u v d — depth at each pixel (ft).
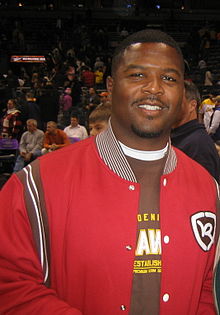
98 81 57.93
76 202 3.96
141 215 4.04
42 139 23.75
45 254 3.99
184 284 4.12
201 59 68.59
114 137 4.13
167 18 92.22
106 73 57.72
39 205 3.96
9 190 4.04
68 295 3.97
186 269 4.12
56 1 97.55
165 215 4.08
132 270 3.94
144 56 3.95
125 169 4.05
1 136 25.86
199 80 60.44
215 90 49.73
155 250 4.02
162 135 4.06
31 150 23.61
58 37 79.51
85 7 94.07
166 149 4.24
